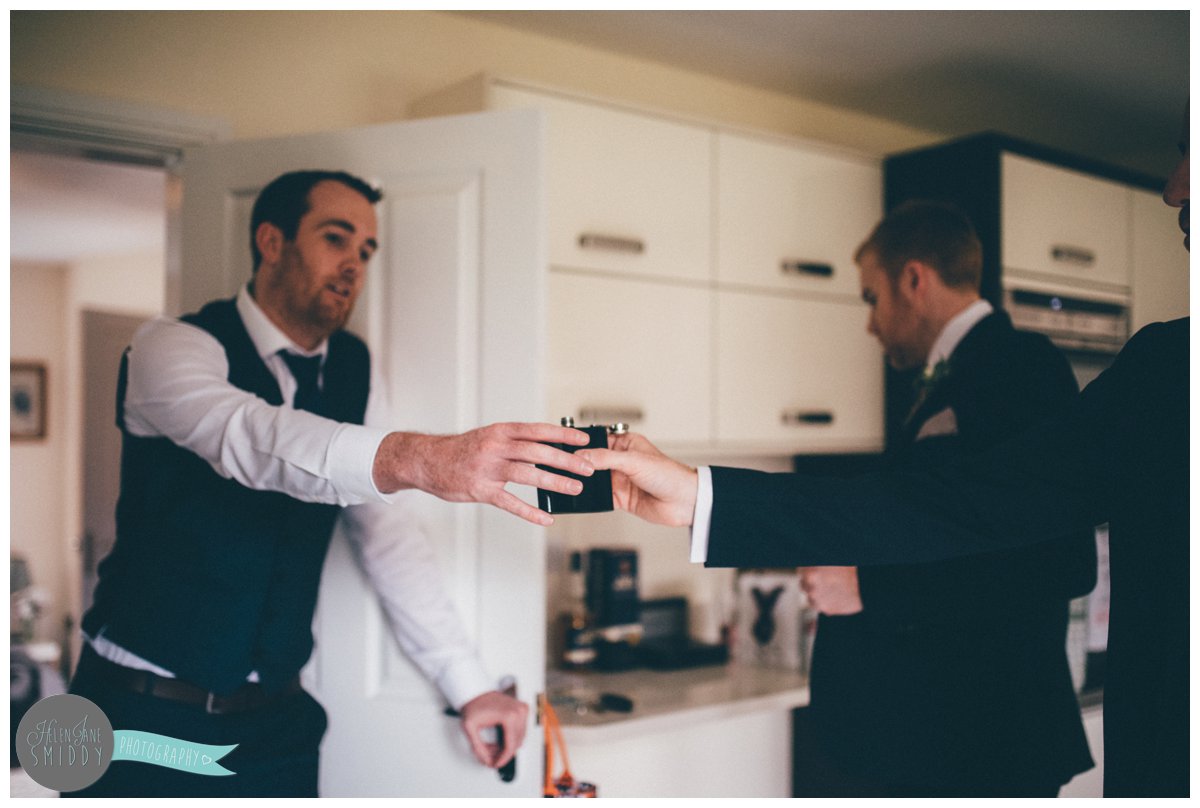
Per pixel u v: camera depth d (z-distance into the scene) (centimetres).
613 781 238
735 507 91
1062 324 255
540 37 246
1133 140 332
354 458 101
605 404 214
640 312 219
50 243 529
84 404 496
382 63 225
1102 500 88
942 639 147
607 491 94
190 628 127
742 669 242
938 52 251
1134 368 84
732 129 235
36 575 575
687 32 241
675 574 267
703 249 230
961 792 144
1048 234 253
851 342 259
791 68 265
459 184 167
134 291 554
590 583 242
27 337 587
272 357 148
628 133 218
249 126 209
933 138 330
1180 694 76
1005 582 140
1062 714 147
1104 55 250
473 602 165
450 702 157
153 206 438
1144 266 280
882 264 174
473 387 166
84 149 199
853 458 263
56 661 475
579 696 210
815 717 159
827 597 150
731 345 235
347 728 169
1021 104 293
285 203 152
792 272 245
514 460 92
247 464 111
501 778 157
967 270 167
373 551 158
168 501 131
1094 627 243
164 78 200
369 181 173
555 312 207
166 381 124
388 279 171
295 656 140
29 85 186
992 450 93
